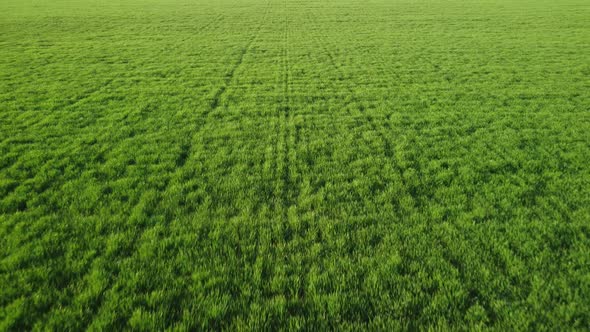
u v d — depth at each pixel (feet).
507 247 16.14
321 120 33.17
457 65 53.21
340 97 40.19
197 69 51.98
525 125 30.96
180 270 14.87
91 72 49.34
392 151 26.55
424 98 39.09
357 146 27.55
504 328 12.14
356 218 18.38
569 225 17.58
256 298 13.37
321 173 23.31
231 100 39.04
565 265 14.92
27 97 38.34
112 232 17.08
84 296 13.20
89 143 27.48
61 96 38.91
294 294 13.73
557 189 20.99
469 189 21.12
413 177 22.56
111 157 25.29
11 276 14.21
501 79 45.62
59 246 16.02
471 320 12.45
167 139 28.55
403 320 12.40
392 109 35.94
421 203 19.84
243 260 15.43
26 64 52.42
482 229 17.39
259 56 61.26
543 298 13.26
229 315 12.71
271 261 15.35
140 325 12.12
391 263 15.12
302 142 28.27
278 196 20.61
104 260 15.25
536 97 38.60
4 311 12.49
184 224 17.90
